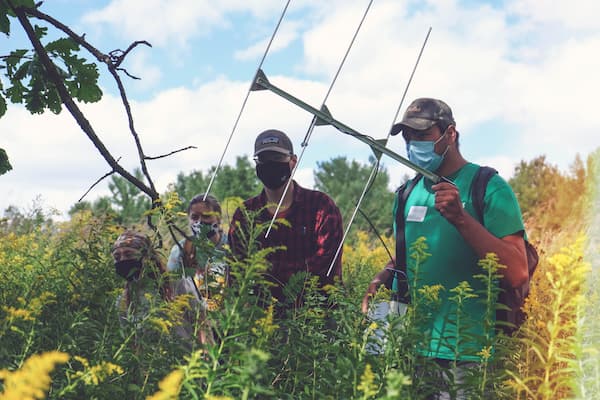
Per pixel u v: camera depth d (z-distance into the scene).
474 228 3.18
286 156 4.30
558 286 2.29
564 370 2.15
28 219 7.74
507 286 3.22
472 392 2.76
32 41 3.01
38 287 3.74
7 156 3.86
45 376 1.62
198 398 2.29
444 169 3.53
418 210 3.56
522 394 2.78
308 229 4.27
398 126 3.62
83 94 3.76
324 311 3.42
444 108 3.51
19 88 3.71
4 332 2.77
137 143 3.06
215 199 4.48
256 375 2.19
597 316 2.29
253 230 2.89
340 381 2.65
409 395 2.42
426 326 3.20
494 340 2.81
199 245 3.22
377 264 7.76
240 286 2.58
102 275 3.68
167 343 3.11
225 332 2.43
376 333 3.18
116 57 3.12
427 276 3.43
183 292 3.68
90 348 3.16
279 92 3.17
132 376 2.98
